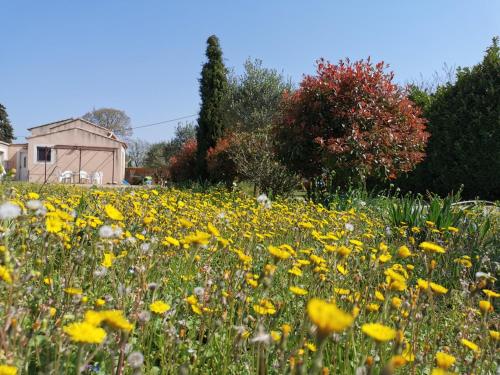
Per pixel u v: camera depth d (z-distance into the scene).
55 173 27.09
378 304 2.39
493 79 15.12
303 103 10.45
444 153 15.55
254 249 3.90
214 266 3.58
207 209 6.07
